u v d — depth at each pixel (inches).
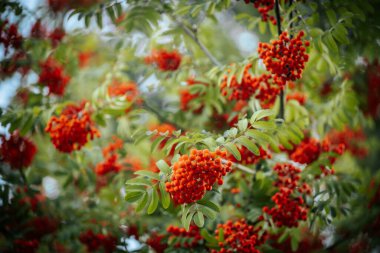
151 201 42.5
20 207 56.2
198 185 41.3
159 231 56.0
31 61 58.9
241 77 49.4
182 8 52.9
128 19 54.7
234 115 54.4
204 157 41.3
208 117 60.1
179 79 58.1
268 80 50.5
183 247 51.7
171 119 60.4
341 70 55.7
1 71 59.7
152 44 58.9
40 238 57.3
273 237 55.5
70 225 58.1
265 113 43.5
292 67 45.9
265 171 53.9
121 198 59.3
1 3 55.4
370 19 53.2
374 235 56.5
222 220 52.9
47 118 52.7
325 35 47.4
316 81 58.4
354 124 60.9
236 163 53.3
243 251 47.6
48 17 60.6
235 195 53.7
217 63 56.8
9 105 56.2
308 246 58.0
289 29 48.1
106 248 57.0
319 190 51.8
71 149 52.4
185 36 57.6
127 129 59.5
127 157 60.8
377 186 56.4
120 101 55.1
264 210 50.6
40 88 59.7
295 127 49.1
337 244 57.2
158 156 57.2
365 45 54.4
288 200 49.5
